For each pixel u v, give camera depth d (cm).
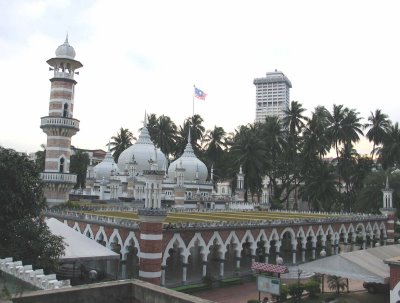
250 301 3472
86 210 6206
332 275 3678
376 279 3112
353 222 6750
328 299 3697
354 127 10050
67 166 6825
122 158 10300
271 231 5128
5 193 3400
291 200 13662
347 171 10056
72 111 7000
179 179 8606
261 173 10138
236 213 7162
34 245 3186
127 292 1435
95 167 10981
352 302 3653
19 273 2689
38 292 1300
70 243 3625
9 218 3441
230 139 12756
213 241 4419
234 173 10944
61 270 4353
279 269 3588
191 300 1244
